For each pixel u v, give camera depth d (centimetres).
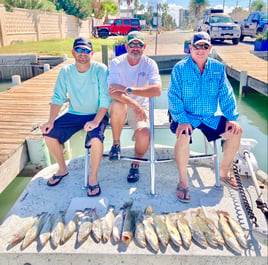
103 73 310
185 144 279
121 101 290
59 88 317
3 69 1448
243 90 970
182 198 289
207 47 271
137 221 254
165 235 238
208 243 237
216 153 312
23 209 283
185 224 254
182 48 1917
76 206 281
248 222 263
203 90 290
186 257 227
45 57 1444
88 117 322
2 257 230
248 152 337
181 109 290
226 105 295
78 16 2867
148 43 2316
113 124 302
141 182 328
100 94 312
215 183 323
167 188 316
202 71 290
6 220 268
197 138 641
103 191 309
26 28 1962
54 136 306
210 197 299
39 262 231
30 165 434
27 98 702
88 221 253
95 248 232
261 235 233
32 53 1492
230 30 1811
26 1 2061
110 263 230
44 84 879
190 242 234
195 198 298
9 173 382
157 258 228
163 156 387
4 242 241
